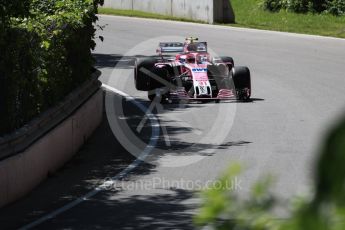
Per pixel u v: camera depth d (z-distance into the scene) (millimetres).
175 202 27766
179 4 120938
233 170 4734
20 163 28391
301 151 37375
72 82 40562
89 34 44906
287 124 45406
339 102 54125
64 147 35219
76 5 43219
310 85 62469
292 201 4195
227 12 115375
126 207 27094
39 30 34875
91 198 28656
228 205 4484
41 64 33000
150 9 126875
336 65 75062
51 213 26266
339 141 3719
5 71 28344
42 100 33406
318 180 3785
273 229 4270
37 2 42375
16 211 26562
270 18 119250
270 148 38375
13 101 29312
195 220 4586
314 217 3779
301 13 123188
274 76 68000
